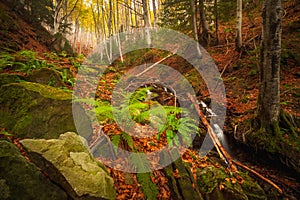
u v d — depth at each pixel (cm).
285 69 741
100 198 203
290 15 1058
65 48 1397
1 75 398
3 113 306
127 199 237
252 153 462
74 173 205
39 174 209
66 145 229
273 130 430
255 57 866
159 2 2667
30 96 320
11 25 1063
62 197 201
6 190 185
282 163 398
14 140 270
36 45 1160
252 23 1245
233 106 666
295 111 529
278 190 359
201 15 1261
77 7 2580
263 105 447
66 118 310
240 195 285
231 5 1216
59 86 452
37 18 1552
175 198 259
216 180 302
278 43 411
